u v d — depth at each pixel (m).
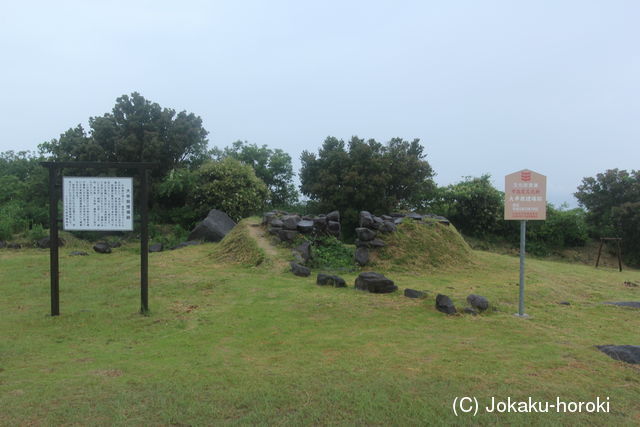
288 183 27.00
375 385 4.21
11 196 21.22
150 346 5.48
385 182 19.78
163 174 21.67
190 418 3.56
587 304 8.54
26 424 3.46
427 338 5.79
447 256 12.38
